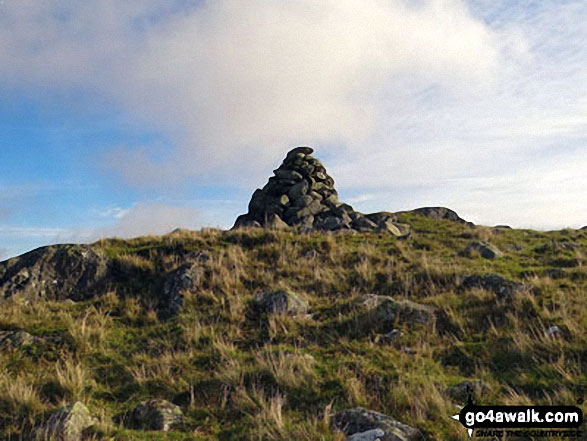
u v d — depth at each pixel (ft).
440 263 51.93
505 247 69.51
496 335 32.68
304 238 63.05
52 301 48.55
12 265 52.60
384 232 79.25
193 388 27.61
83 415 22.95
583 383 24.23
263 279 49.37
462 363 30.17
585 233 88.53
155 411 24.06
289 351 31.99
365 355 31.35
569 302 36.09
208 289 47.24
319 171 110.52
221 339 35.50
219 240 62.75
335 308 40.52
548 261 55.72
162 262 55.62
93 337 37.91
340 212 98.22
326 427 21.09
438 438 19.89
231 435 21.66
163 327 39.99
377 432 19.93
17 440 21.95
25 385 28.07
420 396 24.03
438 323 36.58
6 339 36.63
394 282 47.03
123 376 30.83
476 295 39.91
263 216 100.73
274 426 21.29
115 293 49.47
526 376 26.22
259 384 27.27
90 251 54.90
